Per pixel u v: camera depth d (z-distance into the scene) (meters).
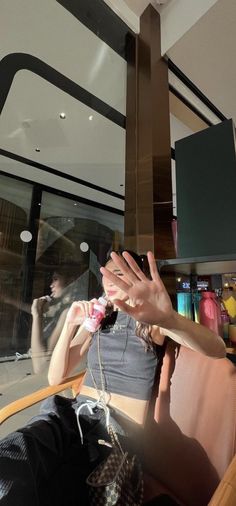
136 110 1.46
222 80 1.60
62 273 3.19
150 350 0.87
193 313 1.23
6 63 1.63
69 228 3.40
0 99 1.82
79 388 0.99
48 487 0.64
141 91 1.45
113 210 3.28
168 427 0.80
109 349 0.92
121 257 0.73
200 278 1.33
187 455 0.73
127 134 1.53
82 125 2.19
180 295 1.23
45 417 0.79
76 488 0.67
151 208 1.29
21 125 2.17
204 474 0.68
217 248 1.00
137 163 1.40
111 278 0.67
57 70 1.72
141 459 0.80
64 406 0.85
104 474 0.65
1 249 2.76
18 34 1.51
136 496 0.66
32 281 2.95
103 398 0.86
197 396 0.76
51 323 2.63
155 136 1.35
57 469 0.68
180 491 0.72
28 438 0.68
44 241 3.15
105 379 0.89
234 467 0.52
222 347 0.76
